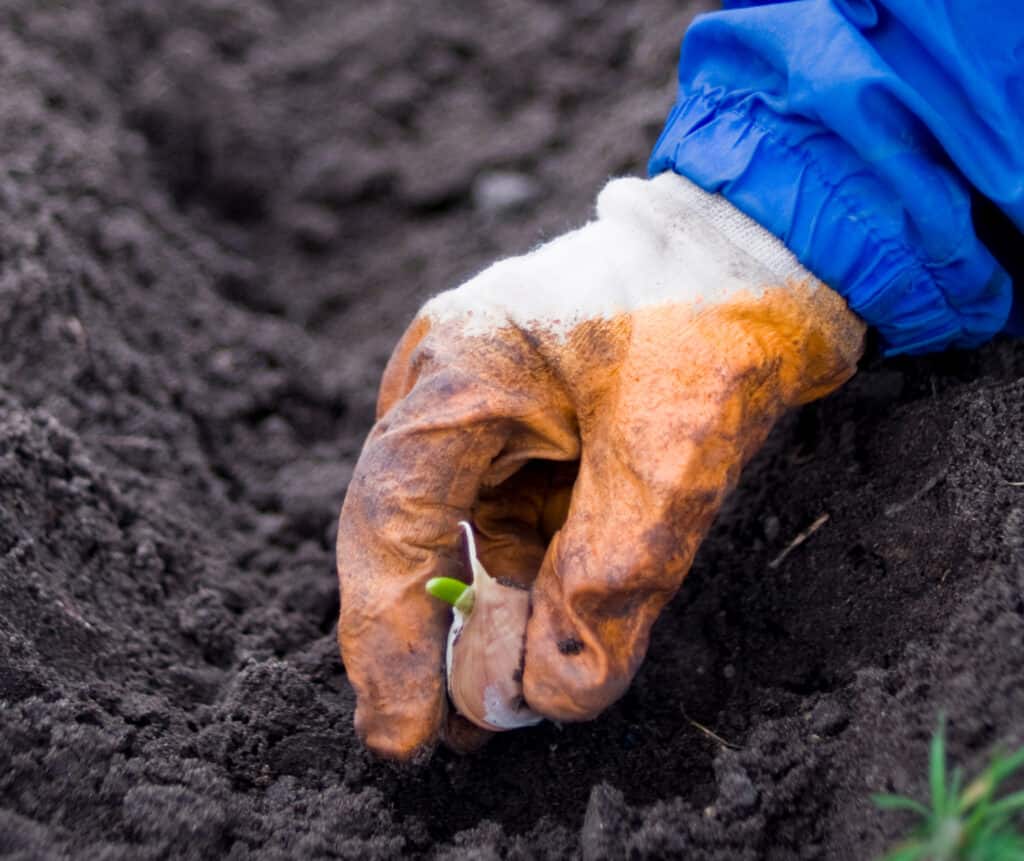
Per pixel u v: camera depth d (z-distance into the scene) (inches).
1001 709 27.9
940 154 29.1
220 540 33.4
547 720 29.9
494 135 44.1
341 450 35.6
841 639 29.8
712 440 28.2
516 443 29.1
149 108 42.7
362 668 28.7
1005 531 29.0
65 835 28.3
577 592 28.2
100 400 33.9
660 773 29.5
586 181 38.0
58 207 36.1
